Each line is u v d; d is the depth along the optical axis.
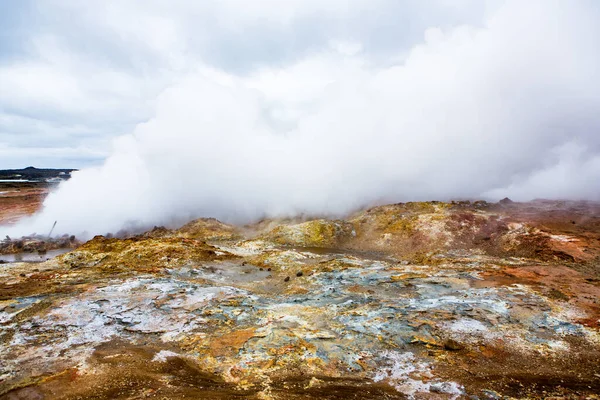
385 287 35.53
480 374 18.72
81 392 16.17
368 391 16.97
